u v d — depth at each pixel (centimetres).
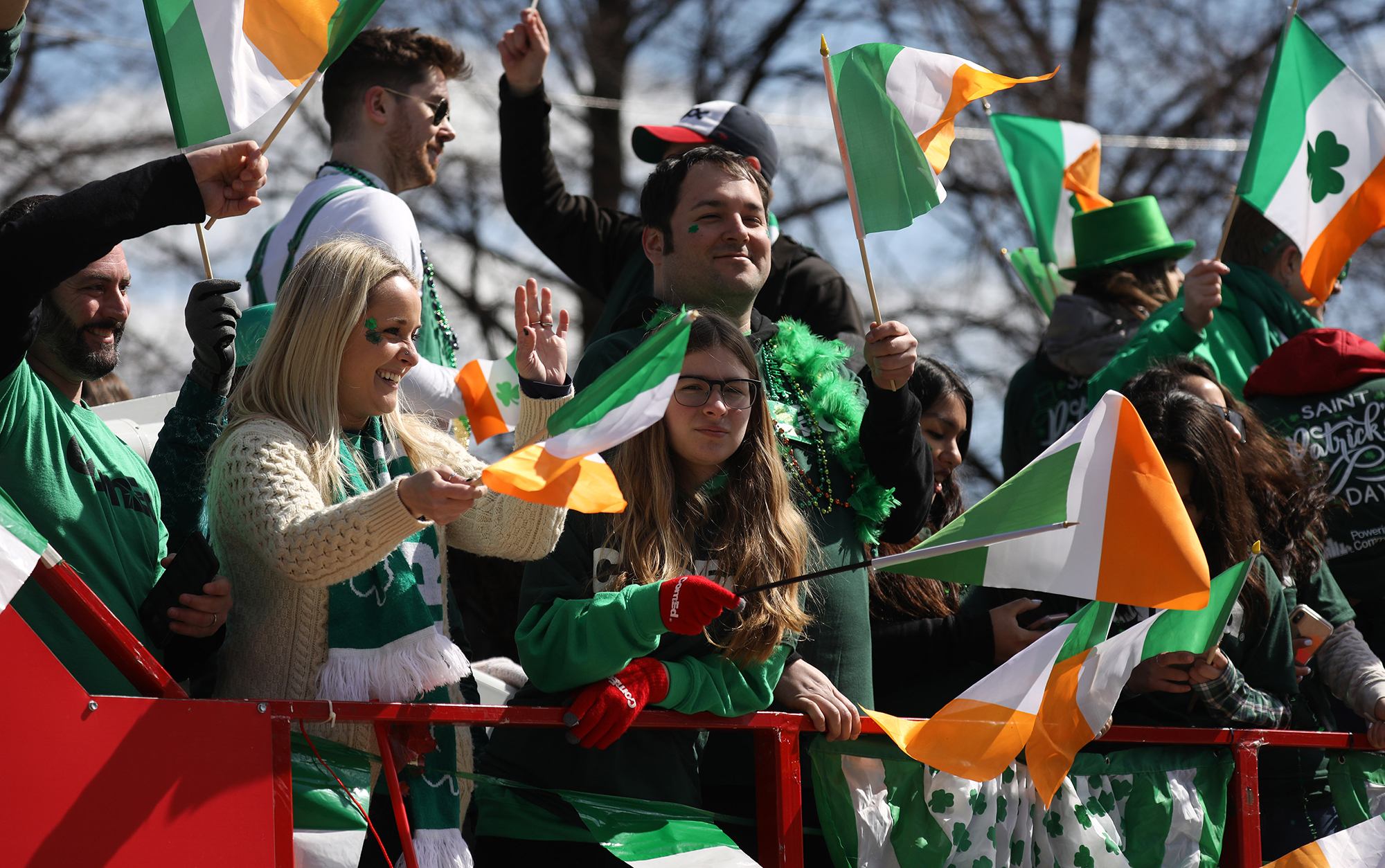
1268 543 823
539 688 608
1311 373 916
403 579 575
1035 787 693
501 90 999
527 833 615
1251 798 750
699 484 651
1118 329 1020
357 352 585
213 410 635
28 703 488
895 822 665
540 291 610
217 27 620
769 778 626
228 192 577
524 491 511
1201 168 2630
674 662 611
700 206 753
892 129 699
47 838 481
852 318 981
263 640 564
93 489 586
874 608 773
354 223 812
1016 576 628
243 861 508
